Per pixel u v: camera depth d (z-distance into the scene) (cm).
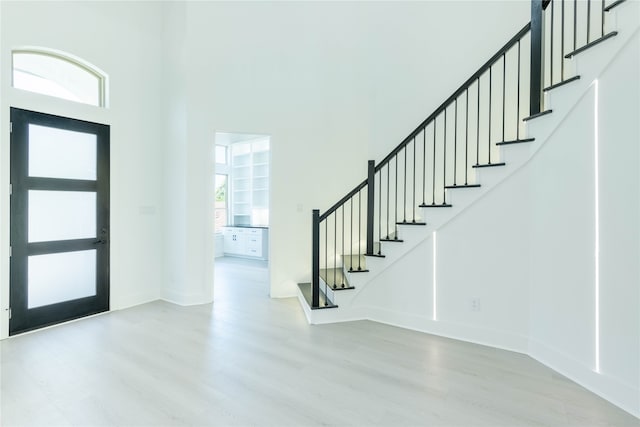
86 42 351
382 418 184
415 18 438
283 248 445
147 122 413
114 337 302
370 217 354
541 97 259
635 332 186
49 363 248
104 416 185
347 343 291
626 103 189
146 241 416
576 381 222
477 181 285
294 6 440
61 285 341
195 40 401
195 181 407
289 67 441
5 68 294
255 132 430
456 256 300
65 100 335
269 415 186
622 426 177
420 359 259
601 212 205
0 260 295
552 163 242
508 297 275
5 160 296
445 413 188
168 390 212
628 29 187
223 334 310
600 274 206
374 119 462
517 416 186
